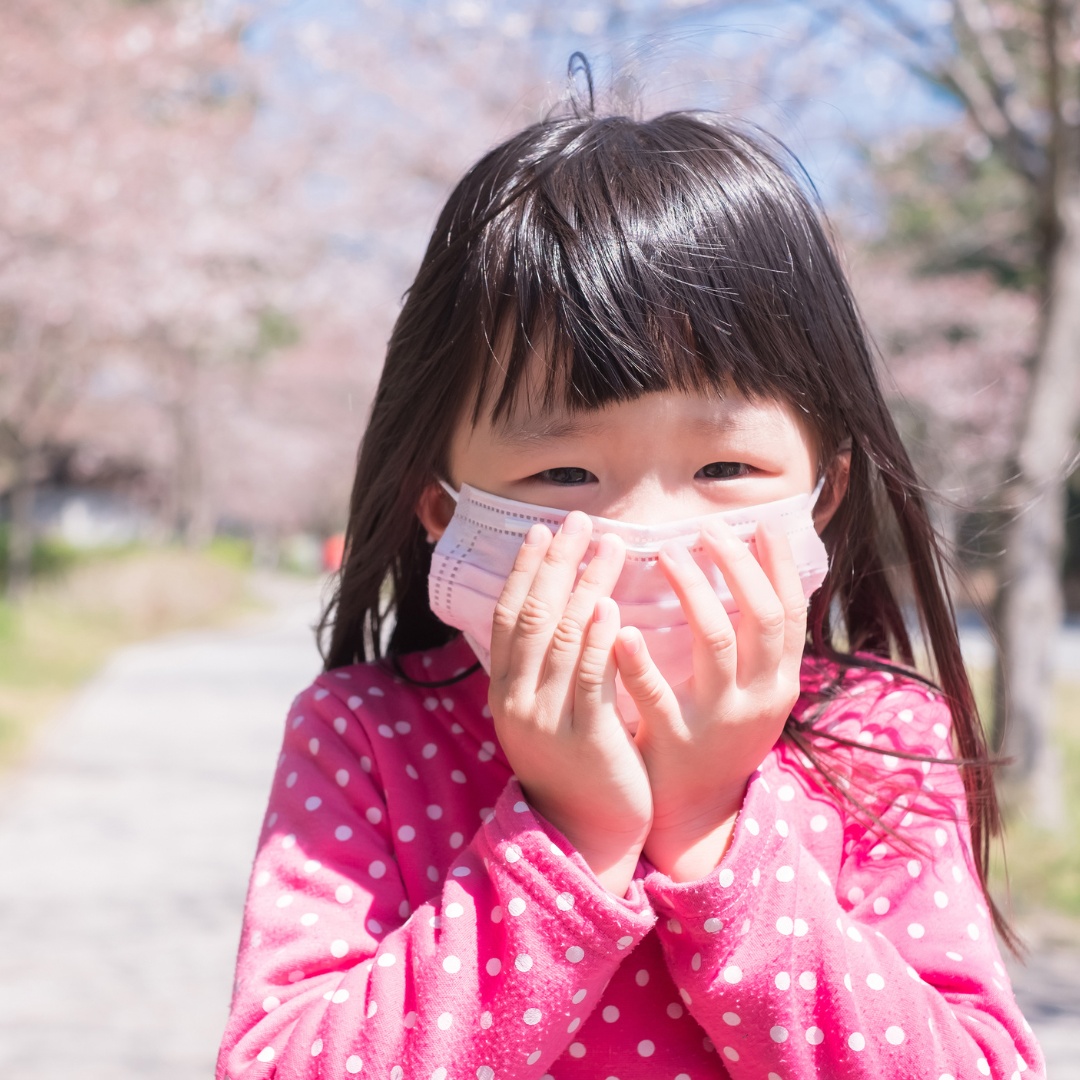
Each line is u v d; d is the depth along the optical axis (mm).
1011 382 7547
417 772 707
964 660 772
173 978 2262
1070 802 3381
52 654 7898
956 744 770
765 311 667
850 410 703
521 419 658
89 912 2688
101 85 6277
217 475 18594
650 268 653
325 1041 609
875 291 7219
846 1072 610
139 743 5031
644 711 631
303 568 25891
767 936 616
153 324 8383
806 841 677
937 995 630
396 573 769
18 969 2301
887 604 783
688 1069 651
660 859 638
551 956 606
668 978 660
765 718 637
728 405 655
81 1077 1793
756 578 637
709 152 698
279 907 667
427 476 708
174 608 11609
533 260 660
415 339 707
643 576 647
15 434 10055
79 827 3521
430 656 750
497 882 620
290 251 7422
